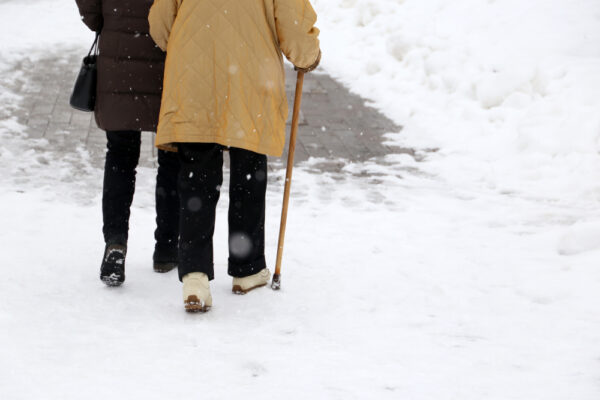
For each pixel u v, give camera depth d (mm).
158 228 4531
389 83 10477
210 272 3906
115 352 3324
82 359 3221
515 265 4945
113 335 3539
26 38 12188
